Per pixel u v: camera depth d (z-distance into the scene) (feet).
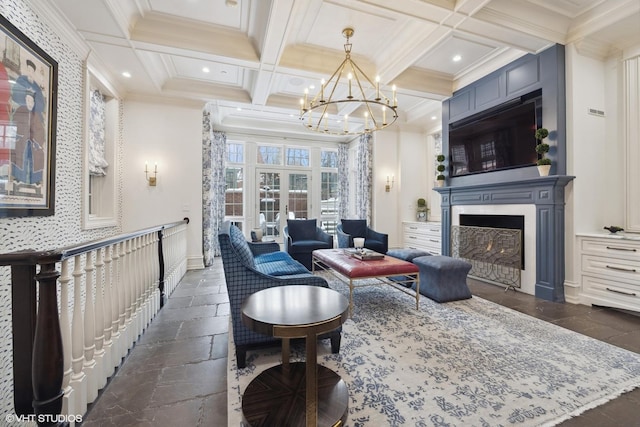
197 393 5.13
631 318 8.59
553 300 10.13
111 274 5.83
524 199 11.23
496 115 12.52
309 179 23.44
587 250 9.77
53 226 8.43
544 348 6.69
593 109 10.31
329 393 4.56
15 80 6.58
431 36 9.88
